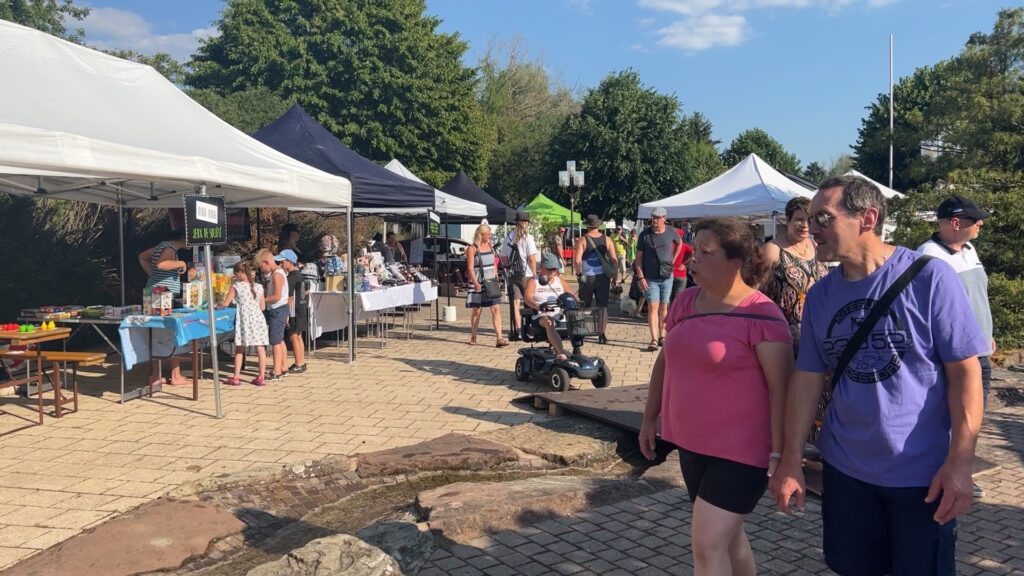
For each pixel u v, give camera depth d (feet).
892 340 7.59
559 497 14.80
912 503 7.53
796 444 8.17
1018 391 25.02
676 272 37.01
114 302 39.55
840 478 8.02
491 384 26.96
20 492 15.87
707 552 8.71
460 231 94.22
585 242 34.86
